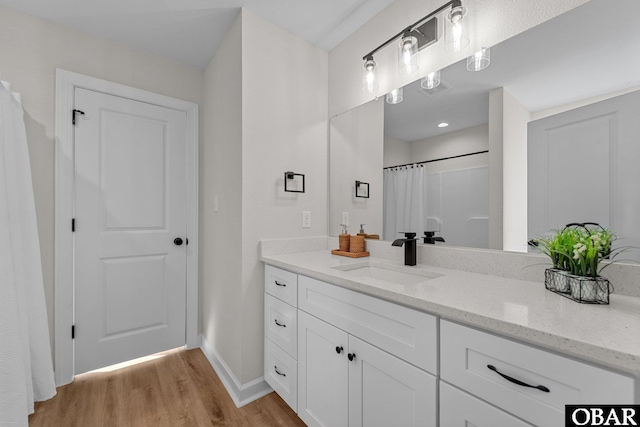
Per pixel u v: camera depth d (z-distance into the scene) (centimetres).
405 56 136
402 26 155
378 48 153
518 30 110
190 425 143
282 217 180
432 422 82
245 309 165
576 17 97
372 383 100
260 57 172
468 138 126
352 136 185
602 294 78
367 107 175
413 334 87
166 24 181
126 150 203
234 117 173
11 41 165
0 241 120
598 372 54
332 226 200
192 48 208
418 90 146
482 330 72
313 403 129
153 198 214
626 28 88
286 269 148
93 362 189
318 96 200
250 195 167
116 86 199
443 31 135
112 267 197
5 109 132
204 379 185
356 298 107
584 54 96
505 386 67
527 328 62
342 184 193
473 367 73
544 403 61
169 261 220
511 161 112
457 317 74
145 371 194
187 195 230
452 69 132
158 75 218
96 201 191
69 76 181
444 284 101
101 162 193
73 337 182
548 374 61
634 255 86
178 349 228
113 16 173
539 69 105
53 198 176
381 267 147
